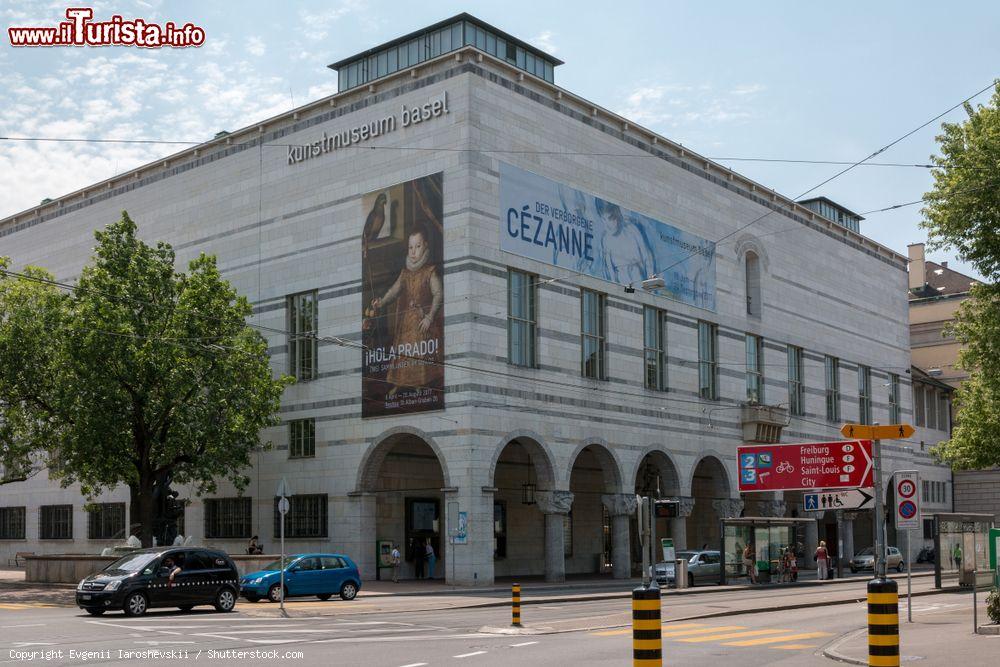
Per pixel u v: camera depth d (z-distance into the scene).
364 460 42.50
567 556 51.22
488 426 40.03
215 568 28.83
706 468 58.56
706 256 52.59
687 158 52.09
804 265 60.81
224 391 38.94
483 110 41.44
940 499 75.88
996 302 35.94
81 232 56.25
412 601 33.06
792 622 26.77
